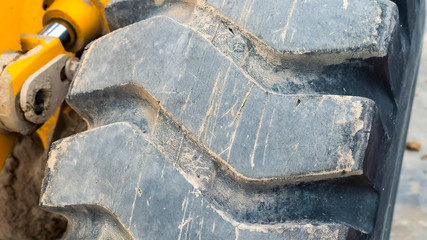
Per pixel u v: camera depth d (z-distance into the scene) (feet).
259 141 3.05
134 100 3.27
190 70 3.15
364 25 3.10
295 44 3.12
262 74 3.15
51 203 3.24
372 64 3.16
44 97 3.58
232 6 3.21
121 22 3.50
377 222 3.24
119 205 3.12
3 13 3.59
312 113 3.03
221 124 3.09
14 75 3.45
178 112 3.13
